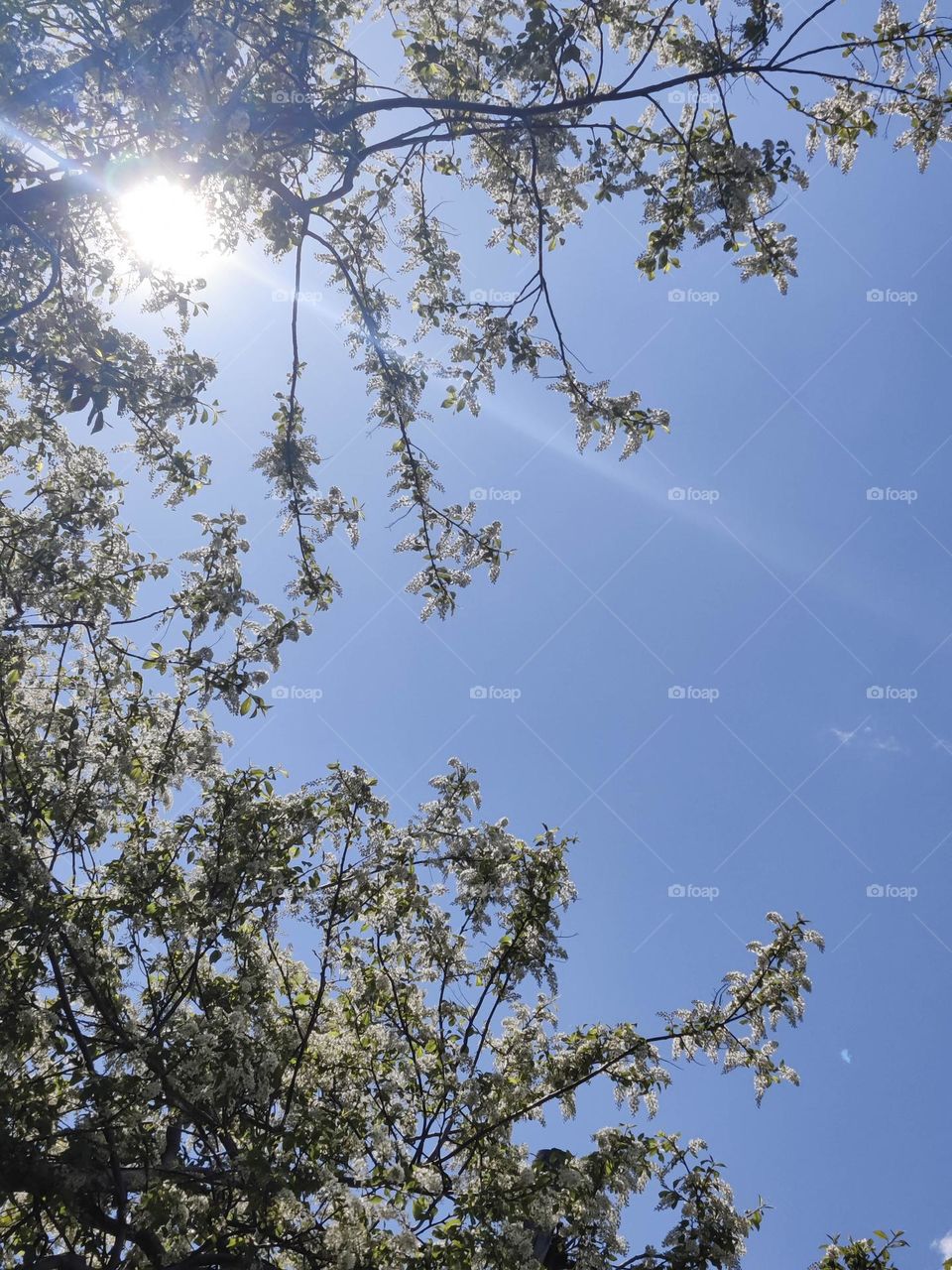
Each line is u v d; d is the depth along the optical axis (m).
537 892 7.97
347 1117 6.68
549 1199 6.25
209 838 7.64
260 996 7.37
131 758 7.51
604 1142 6.68
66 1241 6.78
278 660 7.43
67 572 7.77
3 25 5.91
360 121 7.82
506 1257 5.63
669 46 7.18
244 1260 5.62
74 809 7.07
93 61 6.14
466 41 7.14
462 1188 6.29
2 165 6.18
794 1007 7.14
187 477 7.78
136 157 6.23
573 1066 7.47
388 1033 7.65
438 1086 7.44
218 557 7.52
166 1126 6.76
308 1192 5.64
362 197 8.08
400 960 8.38
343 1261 5.41
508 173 7.96
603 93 6.70
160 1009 6.90
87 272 7.11
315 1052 7.54
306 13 7.17
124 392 7.00
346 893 7.83
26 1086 6.02
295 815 7.70
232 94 6.42
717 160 6.88
